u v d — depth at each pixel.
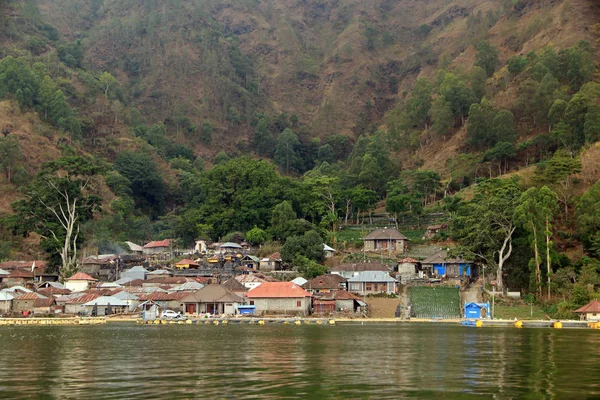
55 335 88.50
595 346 67.62
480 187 189.00
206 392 37.97
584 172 197.12
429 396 36.53
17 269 177.88
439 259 163.12
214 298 135.88
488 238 143.88
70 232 180.50
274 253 179.38
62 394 37.78
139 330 100.31
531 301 131.50
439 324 116.25
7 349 66.00
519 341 74.75
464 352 60.94
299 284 145.12
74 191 186.62
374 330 97.38
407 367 49.28
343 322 122.44
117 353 61.19
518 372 46.09
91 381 42.66
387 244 190.25
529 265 135.50
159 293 142.88
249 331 95.94
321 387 39.66
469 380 42.28
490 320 115.62
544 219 139.00
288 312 132.25
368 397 36.25
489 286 144.12
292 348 65.75
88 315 138.12
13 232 186.00
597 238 147.50
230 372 46.69
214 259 179.50
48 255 187.62
